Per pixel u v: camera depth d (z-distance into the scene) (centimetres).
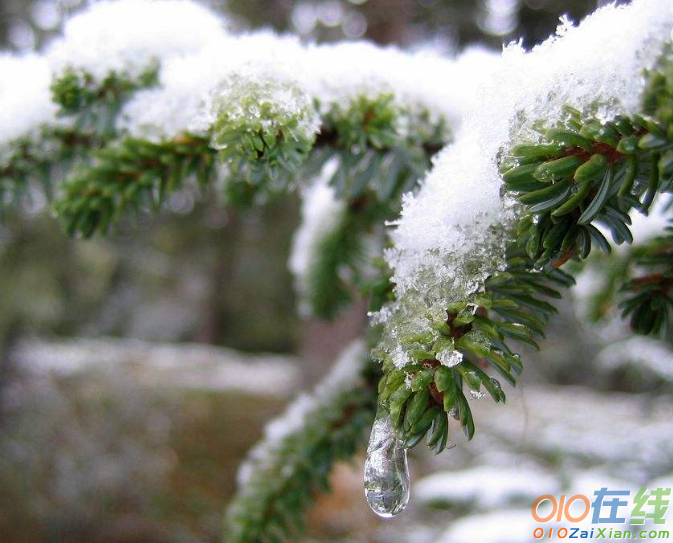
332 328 127
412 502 93
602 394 157
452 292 13
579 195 12
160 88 18
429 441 12
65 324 152
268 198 28
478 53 19
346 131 17
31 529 91
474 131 14
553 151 12
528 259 14
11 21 108
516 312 14
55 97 18
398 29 115
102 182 17
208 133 16
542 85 13
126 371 129
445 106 18
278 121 14
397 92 18
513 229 14
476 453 106
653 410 65
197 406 140
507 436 113
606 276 24
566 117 12
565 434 80
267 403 151
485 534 40
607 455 56
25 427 98
